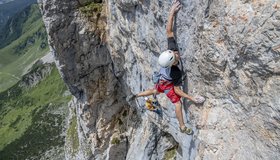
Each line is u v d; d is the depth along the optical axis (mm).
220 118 13000
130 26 19047
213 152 13430
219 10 11172
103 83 27969
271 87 10398
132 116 29562
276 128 10734
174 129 18562
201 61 12703
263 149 11484
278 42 9719
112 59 25281
